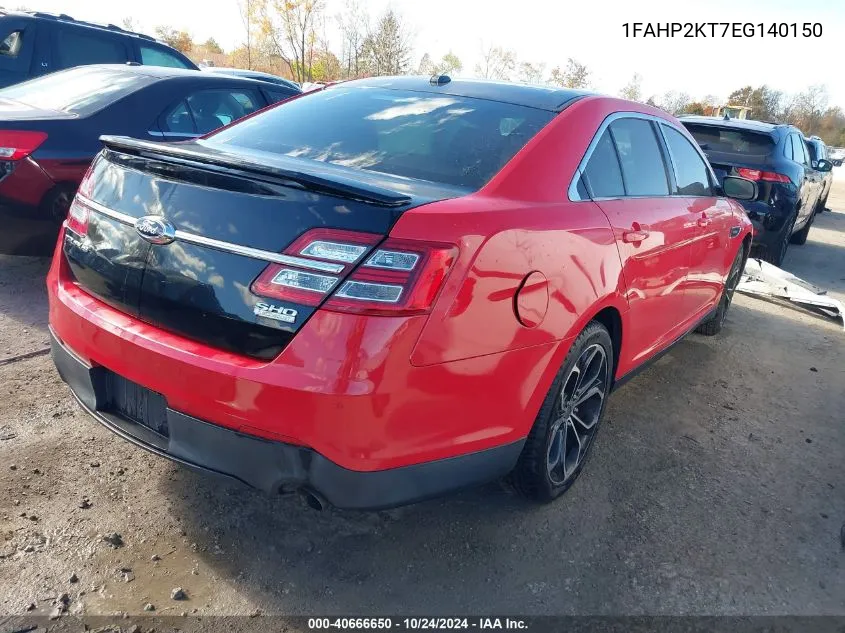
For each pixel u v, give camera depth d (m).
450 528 2.65
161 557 2.34
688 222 3.58
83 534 2.40
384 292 1.85
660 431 3.67
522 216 2.27
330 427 1.86
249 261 1.93
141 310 2.14
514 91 3.06
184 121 5.27
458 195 2.25
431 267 1.90
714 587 2.48
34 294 4.62
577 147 2.76
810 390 4.52
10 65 6.70
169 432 2.13
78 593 2.15
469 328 2.02
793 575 2.60
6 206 4.27
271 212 1.93
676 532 2.78
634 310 3.05
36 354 3.73
